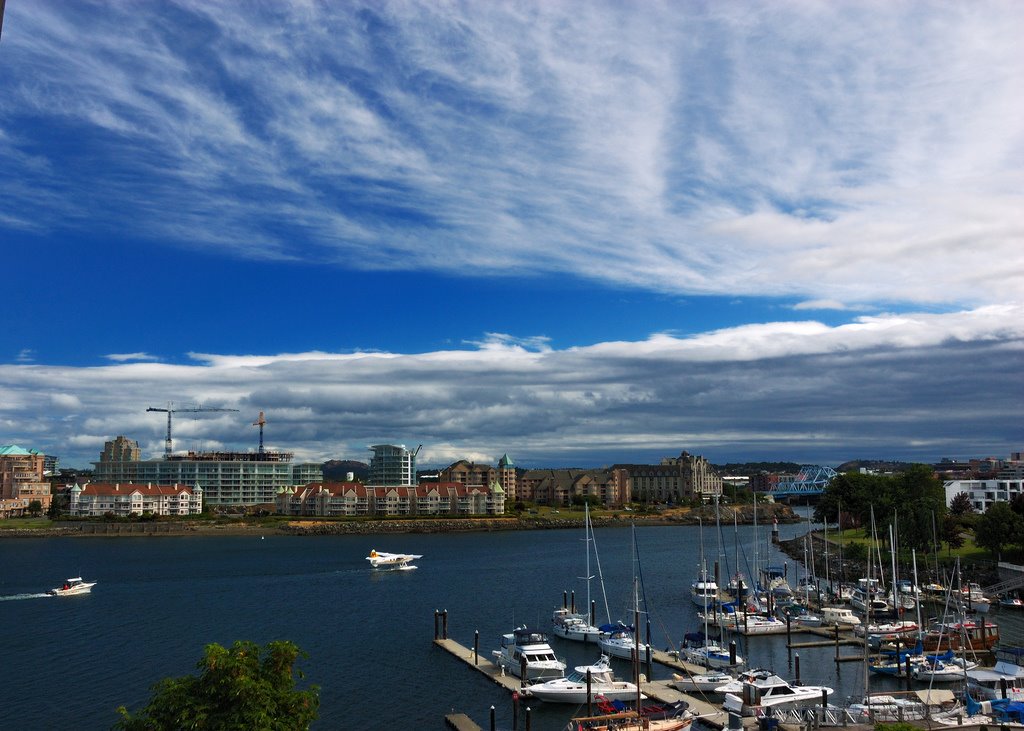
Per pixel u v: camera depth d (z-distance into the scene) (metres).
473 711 77.44
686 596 148.12
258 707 43.00
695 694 81.62
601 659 89.88
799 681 81.31
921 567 152.12
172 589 157.00
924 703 69.38
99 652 101.69
